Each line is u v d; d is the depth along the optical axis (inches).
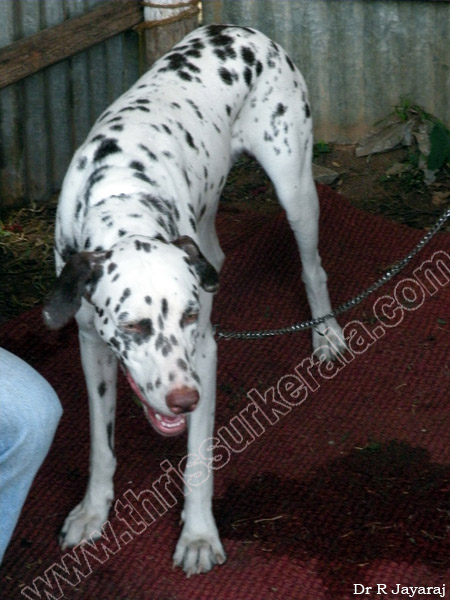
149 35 118.1
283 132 92.8
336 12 127.4
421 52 127.0
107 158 80.4
